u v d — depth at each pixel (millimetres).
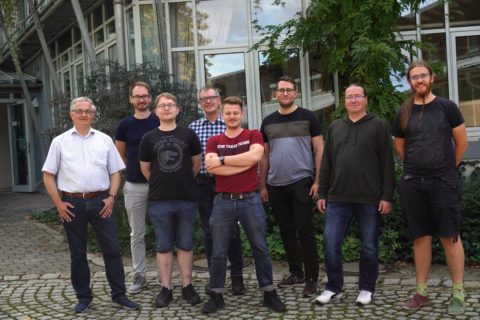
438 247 6102
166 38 8891
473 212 6195
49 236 8664
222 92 8969
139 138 5465
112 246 4996
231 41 8961
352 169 4801
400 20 8656
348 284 5512
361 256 4891
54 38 13250
